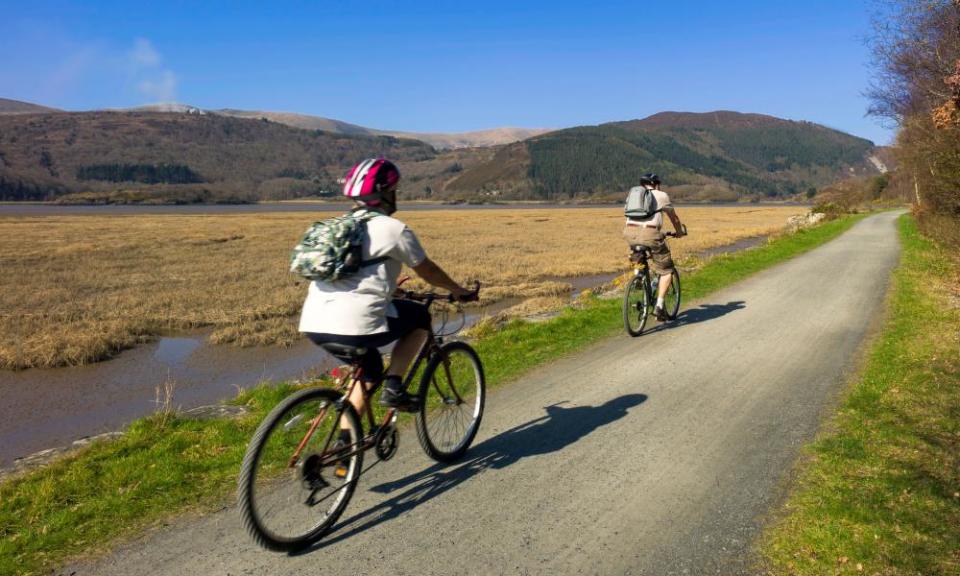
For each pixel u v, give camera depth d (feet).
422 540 11.10
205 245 119.03
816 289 40.06
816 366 22.35
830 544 10.57
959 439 14.92
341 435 11.85
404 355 12.72
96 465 14.94
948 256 49.83
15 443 25.30
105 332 42.91
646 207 27.12
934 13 40.32
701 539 10.98
